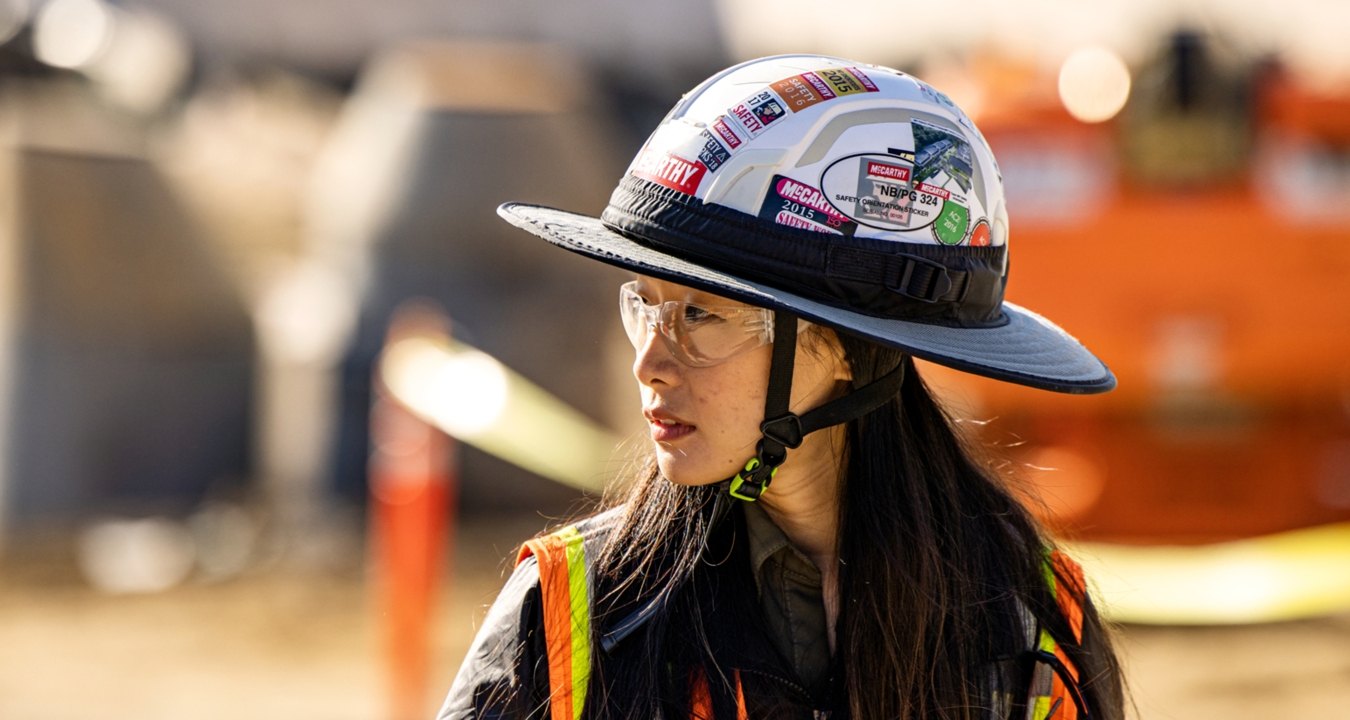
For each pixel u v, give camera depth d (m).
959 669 4.34
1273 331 13.91
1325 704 12.41
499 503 20.03
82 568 18.45
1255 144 14.30
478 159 20.58
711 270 4.04
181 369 21.61
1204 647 13.94
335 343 20.42
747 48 34.03
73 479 20.84
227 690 13.80
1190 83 14.26
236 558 18.97
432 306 20.23
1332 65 22.83
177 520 20.50
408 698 10.77
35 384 20.72
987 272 4.32
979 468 4.73
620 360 22.70
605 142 29.75
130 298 21.25
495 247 20.33
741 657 4.18
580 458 15.60
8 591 17.38
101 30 26.61
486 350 19.97
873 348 4.31
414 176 20.58
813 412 4.29
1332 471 13.97
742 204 4.07
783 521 4.52
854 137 4.10
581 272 20.56
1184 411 13.93
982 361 4.13
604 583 4.25
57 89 25.47
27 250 20.83
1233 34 15.48
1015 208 14.41
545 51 33.47
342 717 13.09
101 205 21.11
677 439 4.23
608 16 34.59
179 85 32.66
